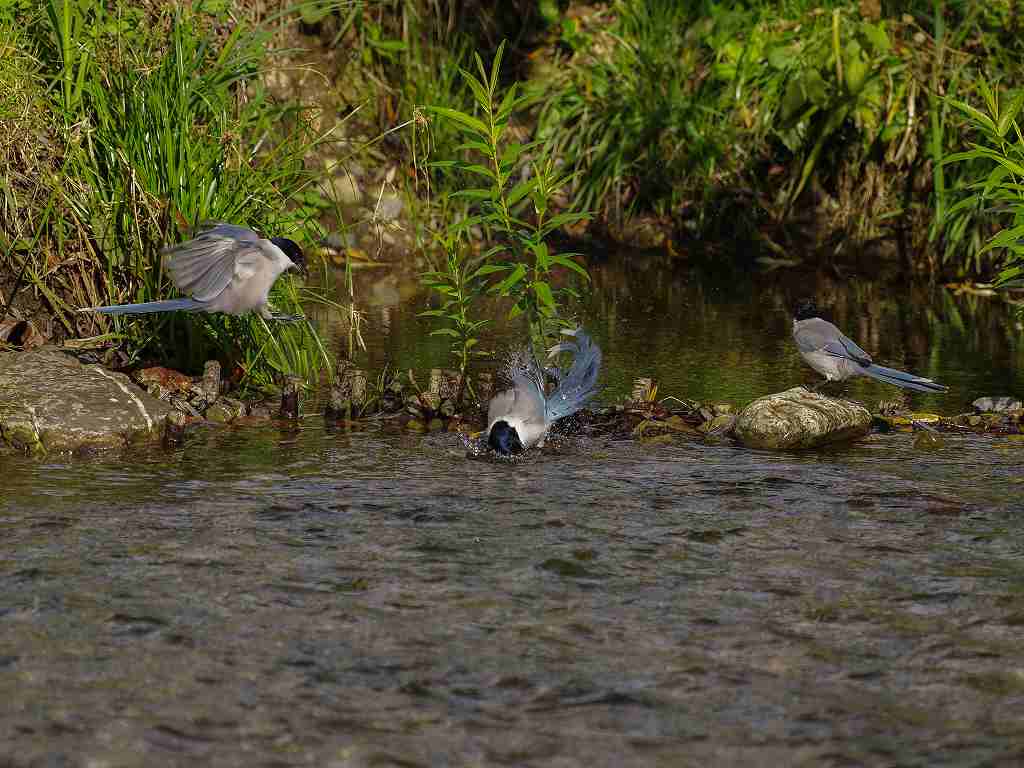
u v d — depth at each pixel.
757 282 19.98
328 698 7.13
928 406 13.59
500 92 23.23
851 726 6.88
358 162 21.25
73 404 11.96
